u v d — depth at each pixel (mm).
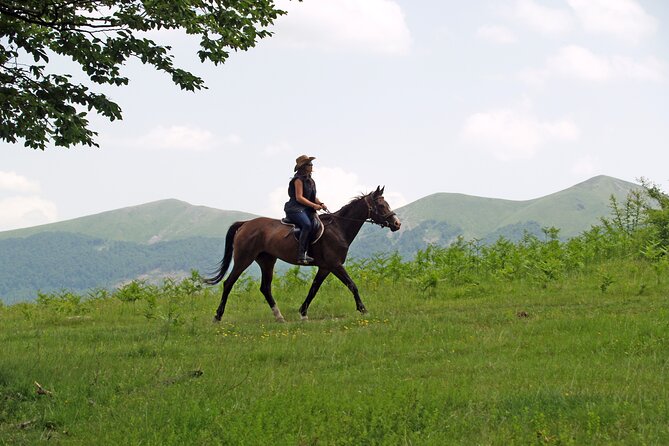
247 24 12578
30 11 11070
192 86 12047
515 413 7883
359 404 8172
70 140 11281
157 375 10406
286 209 16062
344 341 12703
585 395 8406
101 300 21406
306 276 22156
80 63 11492
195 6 12156
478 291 19031
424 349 12250
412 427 7625
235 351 12414
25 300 22422
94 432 8055
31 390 9617
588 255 22750
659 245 23047
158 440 7422
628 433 7207
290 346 12438
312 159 16078
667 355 10906
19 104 10742
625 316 13969
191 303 19609
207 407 8219
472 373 10281
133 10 11570
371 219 16203
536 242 24375
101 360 11586
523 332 13258
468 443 7121
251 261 16500
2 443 7859
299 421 7734
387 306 17500
